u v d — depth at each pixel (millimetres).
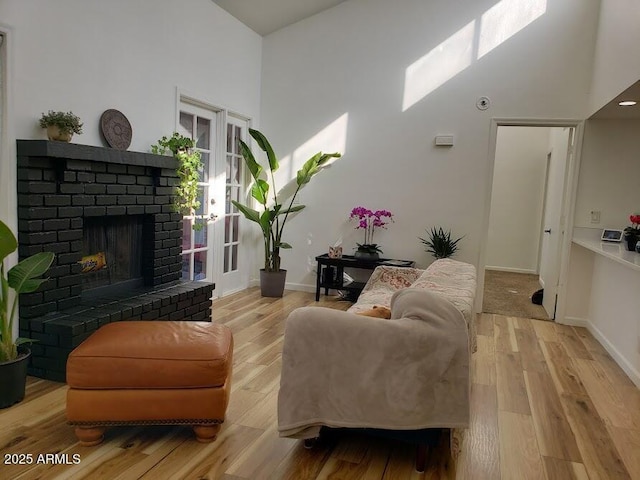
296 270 5445
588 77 4293
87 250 3217
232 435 2166
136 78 3496
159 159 3482
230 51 4734
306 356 1910
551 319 4594
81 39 3010
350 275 5234
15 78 2590
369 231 5105
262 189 4949
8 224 2572
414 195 4922
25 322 2666
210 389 2055
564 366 3279
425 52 4766
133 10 3434
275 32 5281
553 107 4410
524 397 2730
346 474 1899
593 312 4160
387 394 1854
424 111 4816
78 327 2592
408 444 2154
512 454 2098
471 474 1935
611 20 3529
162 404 2023
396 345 1841
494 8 4520
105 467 1875
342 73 5070
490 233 7805
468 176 4734
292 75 5262
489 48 4562
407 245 4984
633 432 2332
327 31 5082
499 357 3443
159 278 3693
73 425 2010
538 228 7496
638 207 4230
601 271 3998
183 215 4129
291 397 1918
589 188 4332
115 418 2006
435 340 1829
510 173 7602
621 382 2998
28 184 2584
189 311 3562
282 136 5355
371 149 5031
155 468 1883
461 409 1838
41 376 2689
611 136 4262
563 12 4328
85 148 2795
